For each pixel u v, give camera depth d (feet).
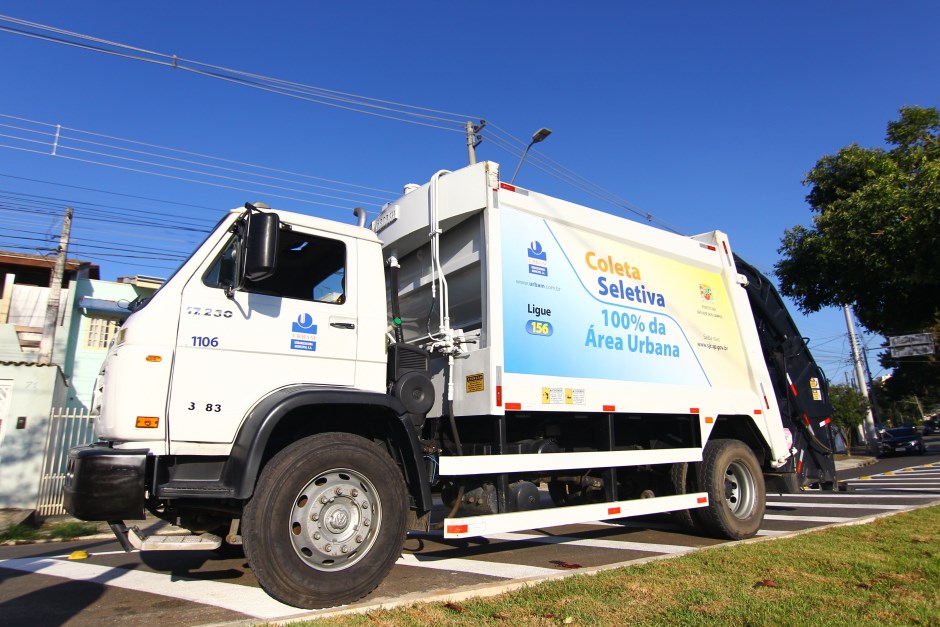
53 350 56.65
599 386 19.88
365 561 14.32
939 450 110.63
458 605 12.81
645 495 23.29
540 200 19.81
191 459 14.10
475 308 18.62
